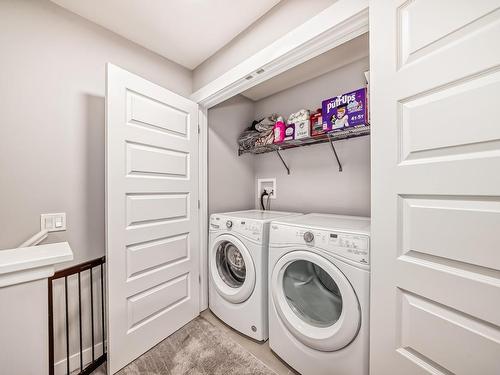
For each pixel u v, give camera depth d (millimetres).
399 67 817
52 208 1283
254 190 2537
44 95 1260
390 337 861
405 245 816
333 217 1654
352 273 1052
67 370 1275
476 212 643
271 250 1415
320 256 1170
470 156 653
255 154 2529
